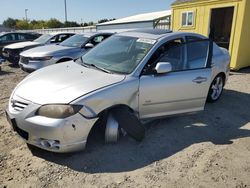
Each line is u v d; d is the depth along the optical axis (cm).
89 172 288
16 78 799
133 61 362
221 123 440
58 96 291
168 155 329
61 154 318
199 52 414
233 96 603
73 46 793
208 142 368
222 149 348
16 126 304
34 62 723
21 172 286
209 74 406
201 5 998
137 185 270
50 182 271
